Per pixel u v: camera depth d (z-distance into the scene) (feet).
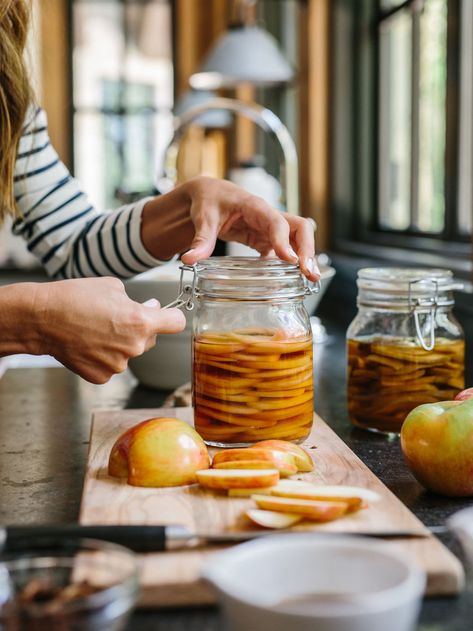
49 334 3.13
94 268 4.69
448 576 2.23
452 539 2.60
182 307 4.47
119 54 17.40
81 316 3.10
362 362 3.84
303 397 3.33
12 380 5.39
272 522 2.48
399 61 10.52
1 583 1.88
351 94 11.80
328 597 1.90
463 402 3.01
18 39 4.30
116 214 4.65
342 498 2.61
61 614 1.67
